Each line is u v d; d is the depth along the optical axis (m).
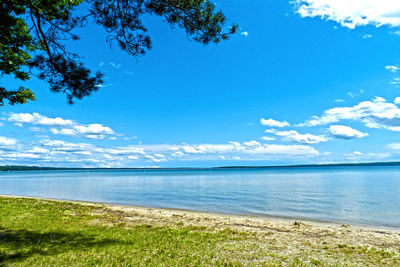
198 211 21.94
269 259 8.11
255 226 14.31
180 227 13.49
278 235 11.91
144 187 52.38
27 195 36.97
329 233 12.53
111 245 9.04
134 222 14.67
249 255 8.47
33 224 12.02
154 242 9.73
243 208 23.55
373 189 39.69
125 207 21.88
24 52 9.85
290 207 23.81
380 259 8.41
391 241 11.07
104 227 12.44
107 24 8.33
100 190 45.84
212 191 40.66
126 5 8.15
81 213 17.17
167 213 18.91
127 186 56.28
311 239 11.20
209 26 8.25
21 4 7.90
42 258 7.31
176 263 7.44
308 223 16.80
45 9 8.12
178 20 8.43
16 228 10.93
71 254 7.83
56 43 8.83
